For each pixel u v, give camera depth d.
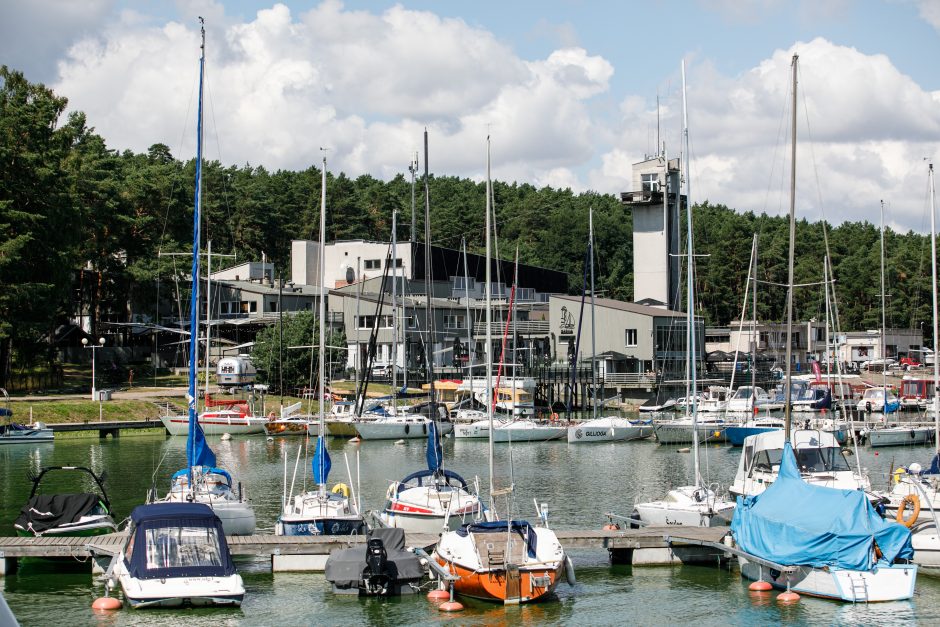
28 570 31.33
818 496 29.64
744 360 115.44
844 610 26.92
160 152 161.00
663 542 32.44
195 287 36.31
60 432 71.56
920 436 70.00
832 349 128.50
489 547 28.11
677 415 82.44
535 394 92.12
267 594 28.56
